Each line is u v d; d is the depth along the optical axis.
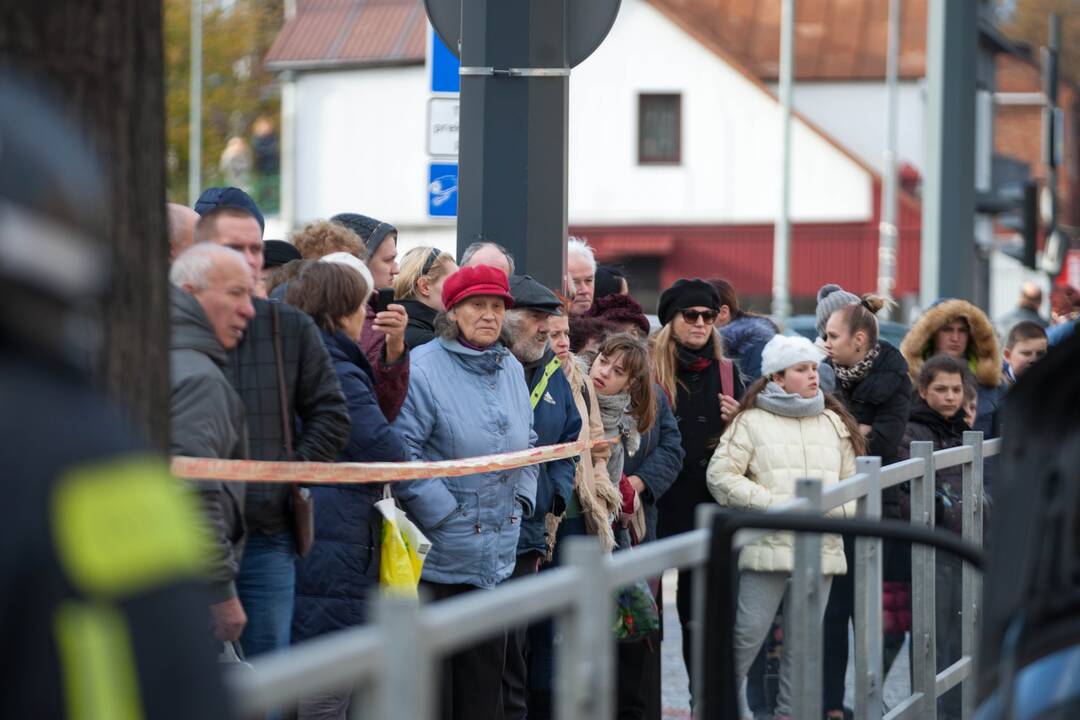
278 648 8.57
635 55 70.81
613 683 6.08
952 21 25.02
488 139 11.70
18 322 3.12
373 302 11.28
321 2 76.69
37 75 5.08
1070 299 21.17
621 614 6.66
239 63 93.75
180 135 89.88
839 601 8.47
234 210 9.13
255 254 9.16
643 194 71.00
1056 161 37.25
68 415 3.14
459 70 12.02
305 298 9.33
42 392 3.13
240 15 94.56
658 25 70.69
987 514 12.30
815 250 70.44
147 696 3.05
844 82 73.94
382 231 12.90
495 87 11.70
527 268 11.70
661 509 12.79
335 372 8.77
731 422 12.02
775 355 11.77
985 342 15.60
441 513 9.70
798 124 70.44
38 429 3.09
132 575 3.07
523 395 10.32
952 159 25.11
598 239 71.38
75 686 2.99
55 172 3.13
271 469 7.96
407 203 72.75
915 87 73.88
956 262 25.12
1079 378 5.72
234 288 7.72
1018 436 5.85
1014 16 102.19
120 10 5.25
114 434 3.20
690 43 70.62
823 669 8.21
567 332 11.52
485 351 10.08
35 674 2.98
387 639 4.40
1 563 3.00
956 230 25.11
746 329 15.84
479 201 11.72
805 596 7.82
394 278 12.96
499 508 10.04
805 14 76.56
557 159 11.70
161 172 5.44
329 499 9.22
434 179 13.84
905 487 10.05
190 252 7.81
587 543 5.59
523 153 11.66
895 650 9.59
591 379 11.56
